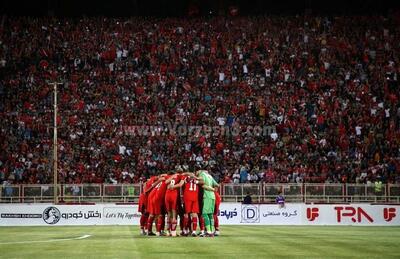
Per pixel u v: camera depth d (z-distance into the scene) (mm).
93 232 34406
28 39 75000
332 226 47625
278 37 76688
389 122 64938
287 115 65438
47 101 66688
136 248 20875
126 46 74500
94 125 64250
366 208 50531
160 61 72812
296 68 72000
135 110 66125
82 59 72875
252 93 68500
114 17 86625
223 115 65625
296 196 52562
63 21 77938
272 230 37656
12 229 41031
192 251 19625
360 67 72438
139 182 57094
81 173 58812
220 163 59875
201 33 77000
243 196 52594
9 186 52438
